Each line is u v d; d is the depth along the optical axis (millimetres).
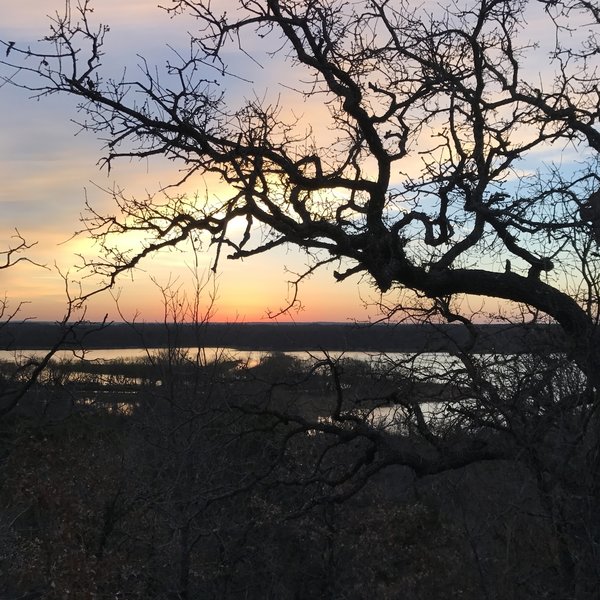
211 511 12180
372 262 8547
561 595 6660
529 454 6910
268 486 9641
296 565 14273
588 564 6422
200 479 11086
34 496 12562
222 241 5613
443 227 9219
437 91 9156
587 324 7254
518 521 7828
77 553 12047
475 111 9242
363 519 14281
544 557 7438
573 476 6668
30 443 12305
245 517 12461
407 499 14438
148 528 12852
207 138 7359
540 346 7273
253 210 7195
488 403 7062
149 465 12453
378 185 8469
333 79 8320
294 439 11406
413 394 8227
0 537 12906
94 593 11695
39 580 12672
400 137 9414
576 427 6785
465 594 11039
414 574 13109
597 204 7973
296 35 8188
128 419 13078
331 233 8000
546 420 6953
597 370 6965
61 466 12805
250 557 13047
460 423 7750
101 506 12781
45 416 10039
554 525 6691
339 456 10617
